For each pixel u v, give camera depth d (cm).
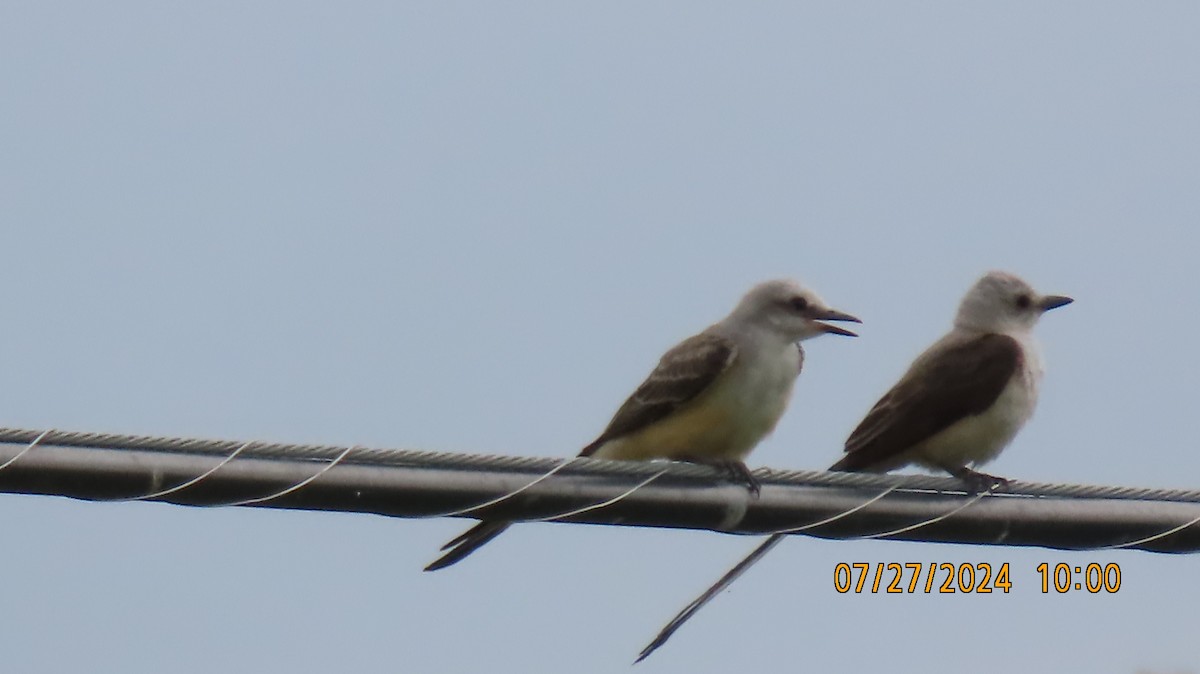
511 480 1189
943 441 1620
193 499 1105
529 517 1201
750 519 1273
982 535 1324
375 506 1152
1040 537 1334
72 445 1075
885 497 1308
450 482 1170
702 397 1564
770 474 1294
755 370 1573
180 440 1101
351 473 1139
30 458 1062
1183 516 1344
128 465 1082
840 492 1299
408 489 1156
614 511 1234
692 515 1250
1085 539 1339
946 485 1330
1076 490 1344
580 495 1209
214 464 1103
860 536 1308
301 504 1133
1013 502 1327
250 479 1112
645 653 1336
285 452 1126
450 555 1338
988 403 1619
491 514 1191
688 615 1355
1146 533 1341
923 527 1313
